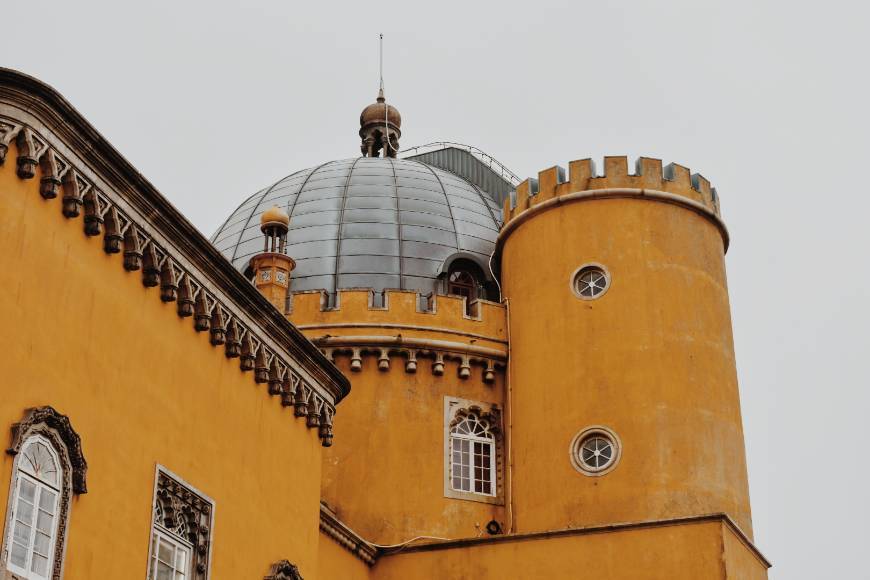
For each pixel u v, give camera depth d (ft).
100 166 88.07
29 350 80.53
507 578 128.47
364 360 147.54
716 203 151.23
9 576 75.61
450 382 147.74
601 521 131.95
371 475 142.10
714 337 142.20
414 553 133.80
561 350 141.49
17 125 81.51
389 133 203.10
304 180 179.22
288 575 105.29
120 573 85.46
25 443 78.84
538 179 150.92
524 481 139.44
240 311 104.12
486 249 168.55
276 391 108.47
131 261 91.25
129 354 90.22
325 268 161.38
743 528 134.82
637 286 141.69
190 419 96.27
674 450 134.00
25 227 81.76
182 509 94.12
